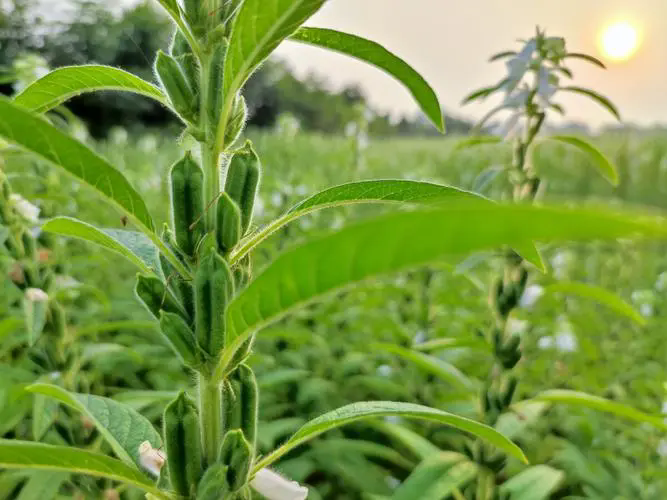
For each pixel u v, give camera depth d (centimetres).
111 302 66
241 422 16
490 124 41
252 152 16
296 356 57
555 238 6
